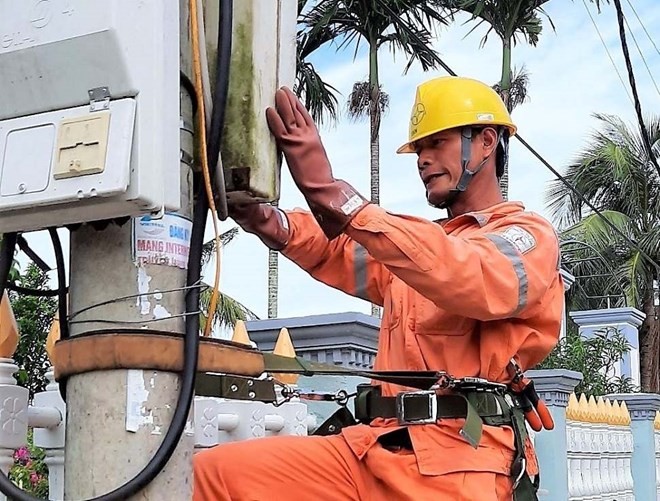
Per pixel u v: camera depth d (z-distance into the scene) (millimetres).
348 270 2789
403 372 2350
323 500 2408
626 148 21719
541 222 2520
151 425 1688
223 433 3357
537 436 5926
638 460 7832
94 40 1639
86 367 1696
